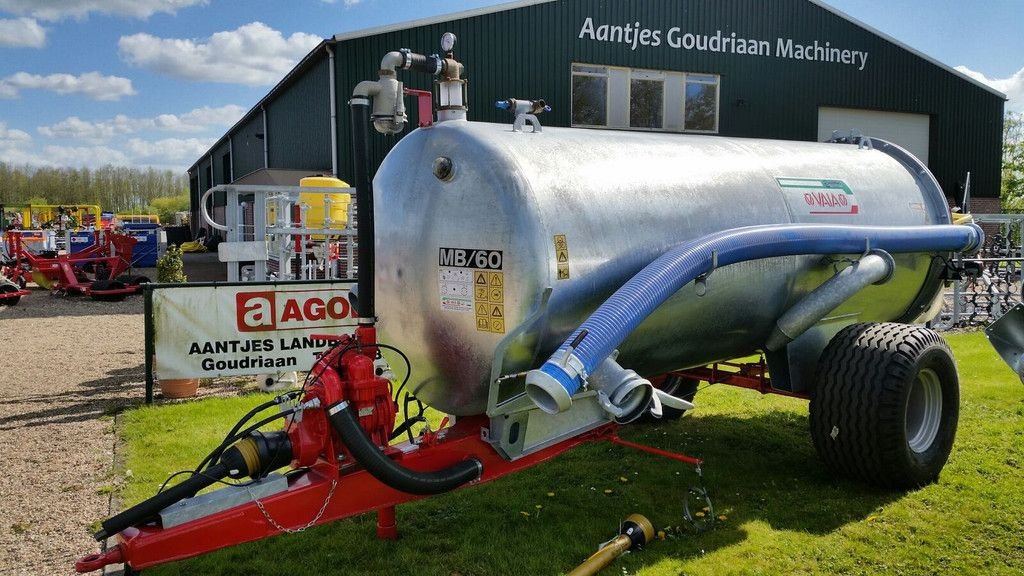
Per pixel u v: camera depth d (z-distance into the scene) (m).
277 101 22.98
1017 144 36.50
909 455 4.24
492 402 3.28
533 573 3.60
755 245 3.77
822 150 4.88
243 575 3.62
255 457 3.23
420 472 3.31
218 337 6.82
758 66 18.61
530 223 3.26
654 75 17.70
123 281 15.87
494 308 3.30
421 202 3.52
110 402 6.89
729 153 4.30
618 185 3.63
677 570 3.60
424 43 15.27
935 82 20.58
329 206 9.18
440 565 3.67
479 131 3.50
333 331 7.09
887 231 4.46
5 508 4.47
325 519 3.28
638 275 3.34
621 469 4.96
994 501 4.28
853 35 19.48
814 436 4.35
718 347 4.34
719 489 4.59
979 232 5.14
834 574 3.55
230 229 8.20
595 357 3.01
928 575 3.53
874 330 4.28
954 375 4.50
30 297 15.55
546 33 16.30
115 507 4.46
